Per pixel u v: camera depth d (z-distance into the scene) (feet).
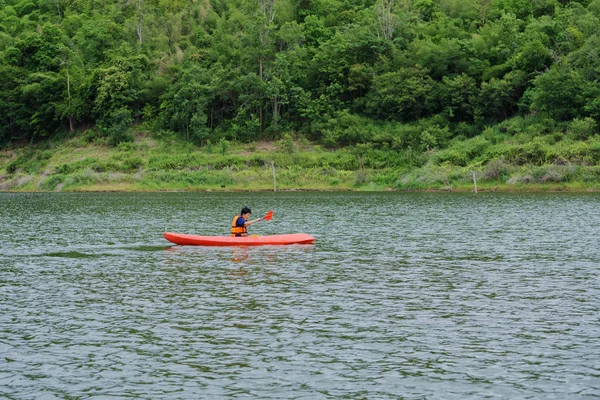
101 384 38.14
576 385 37.68
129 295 59.16
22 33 365.81
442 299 57.06
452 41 296.71
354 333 47.03
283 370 40.04
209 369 40.27
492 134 258.78
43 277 67.92
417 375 39.24
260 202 179.42
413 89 282.36
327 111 292.81
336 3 366.02
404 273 69.21
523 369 40.11
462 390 37.11
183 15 365.61
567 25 301.43
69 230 110.63
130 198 203.00
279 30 325.83
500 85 272.10
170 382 38.34
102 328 48.60
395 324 49.24
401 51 309.01
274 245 91.04
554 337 46.01
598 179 217.36
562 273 68.90
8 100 317.83
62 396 36.55
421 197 196.95
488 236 99.86
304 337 46.16
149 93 306.55
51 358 42.29
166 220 128.47
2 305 55.57
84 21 378.73
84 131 307.58
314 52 321.52
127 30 343.87
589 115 254.06
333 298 57.47
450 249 86.33
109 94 297.53
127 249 87.71
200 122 281.54
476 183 229.45
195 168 261.65
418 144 265.54
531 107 260.83
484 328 48.21
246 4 368.89
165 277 67.51
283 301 56.39
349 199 190.19
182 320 50.52
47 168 278.46
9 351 43.62
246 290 60.90
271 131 290.97
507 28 304.71
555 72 255.50
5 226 117.29
